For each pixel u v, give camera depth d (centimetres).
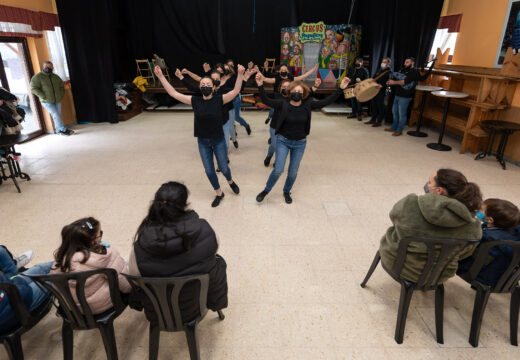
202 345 216
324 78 960
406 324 233
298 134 348
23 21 593
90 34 703
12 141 411
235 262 293
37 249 309
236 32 1019
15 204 392
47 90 628
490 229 211
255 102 903
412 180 467
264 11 995
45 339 220
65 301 175
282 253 306
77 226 179
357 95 495
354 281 273
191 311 179
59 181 455
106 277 185
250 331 226
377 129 731
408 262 203
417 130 686
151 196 413
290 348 214
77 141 636
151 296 168
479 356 209
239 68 324
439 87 644
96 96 752
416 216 199
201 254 169
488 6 621
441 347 215
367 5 924
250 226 349
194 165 514
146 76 1038
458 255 196
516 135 524
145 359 207
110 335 188
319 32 922
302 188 437
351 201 405
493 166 522
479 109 550
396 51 779
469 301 254
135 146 606
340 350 213
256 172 485
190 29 1005
